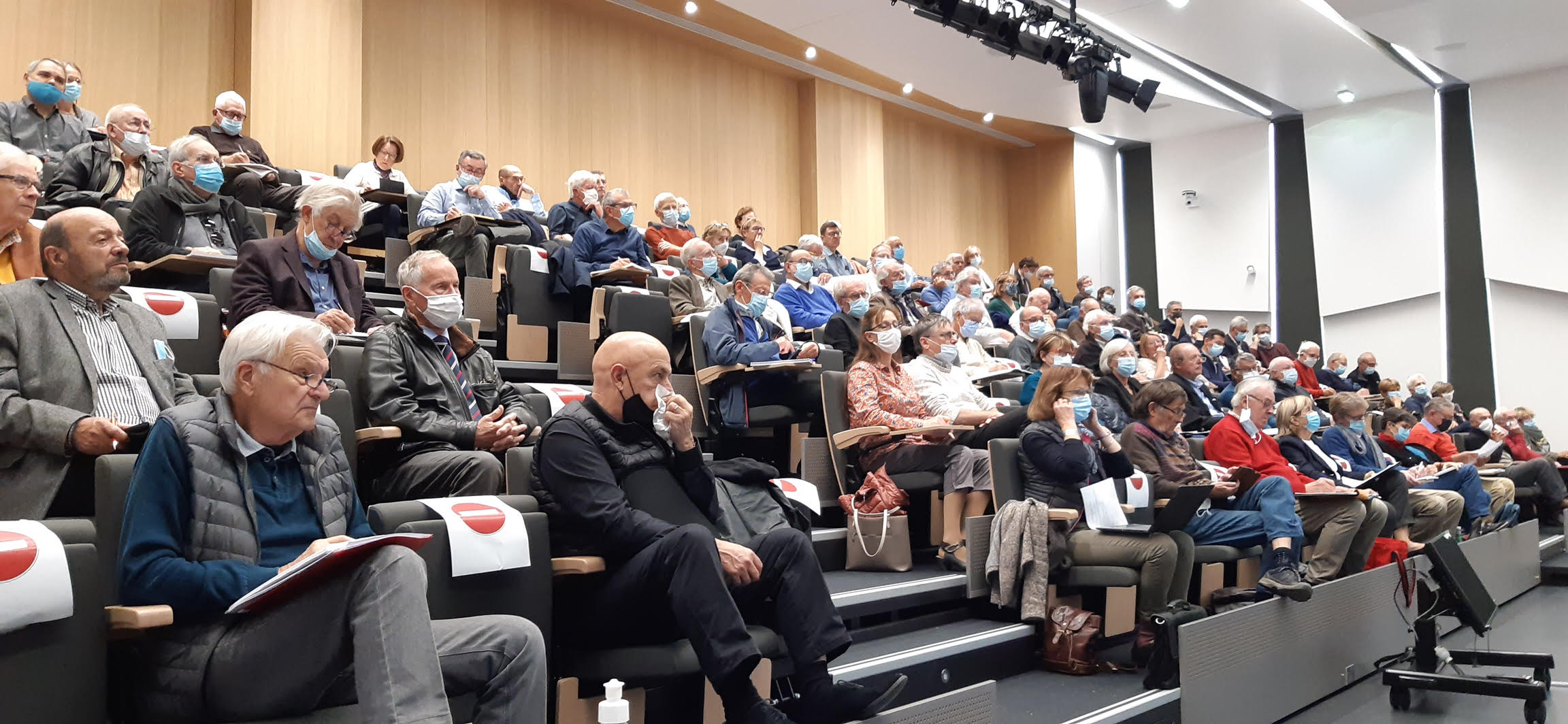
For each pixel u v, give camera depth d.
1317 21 9.79
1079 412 4.07
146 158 4.77
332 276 3.35
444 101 8.07
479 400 3.08
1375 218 12.12
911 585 3.61
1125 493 4.15
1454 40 10.11
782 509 2.83
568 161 8.92
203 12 6.80
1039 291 7.62
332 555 1.61
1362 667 4.39
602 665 2.26
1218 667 3.44
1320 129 12.48
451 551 2.04
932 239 12.94
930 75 10.57
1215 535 4.48
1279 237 12.74
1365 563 4.94
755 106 10.66
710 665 2.14
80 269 2.35
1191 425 6.47
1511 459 8.45
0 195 2.62
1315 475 5.20
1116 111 12.21
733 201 10.34
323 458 2.01
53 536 1.57
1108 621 3.75
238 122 5.79
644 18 9.38
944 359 4.80
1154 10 9.37
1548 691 4.21
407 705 1.57
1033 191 13.89
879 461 4.21
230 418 1.85
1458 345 11.60
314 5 7.00
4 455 2.13
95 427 2.09
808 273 5.96
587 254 5.44
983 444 4.32
